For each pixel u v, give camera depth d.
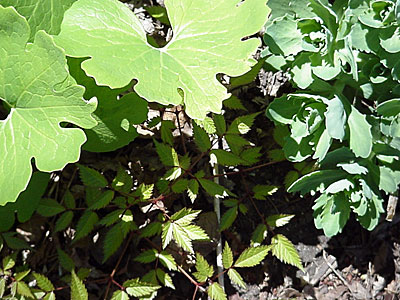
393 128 0.37
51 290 0.39
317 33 0.37
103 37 0.34
